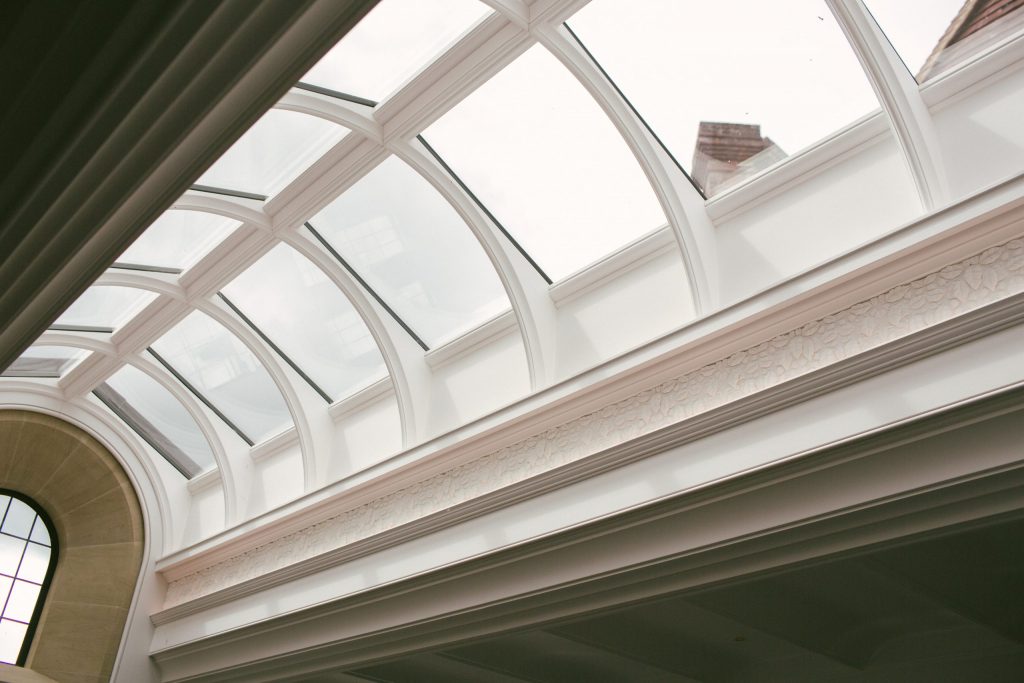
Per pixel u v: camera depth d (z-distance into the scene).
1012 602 6.62
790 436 4.91
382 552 7.25
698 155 5.98
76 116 1.75
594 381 6.07
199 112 1.79
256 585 8.38
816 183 5.73
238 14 1.65
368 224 7.01
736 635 7.90
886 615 7.57
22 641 9.16
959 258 4.66
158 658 9.29
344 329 8.02
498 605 6.16
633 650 7.80
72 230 2.05
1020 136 4.82
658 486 5.42
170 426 9.91
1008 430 4.17
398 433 8.00
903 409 4.49
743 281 5.83
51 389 9.45
